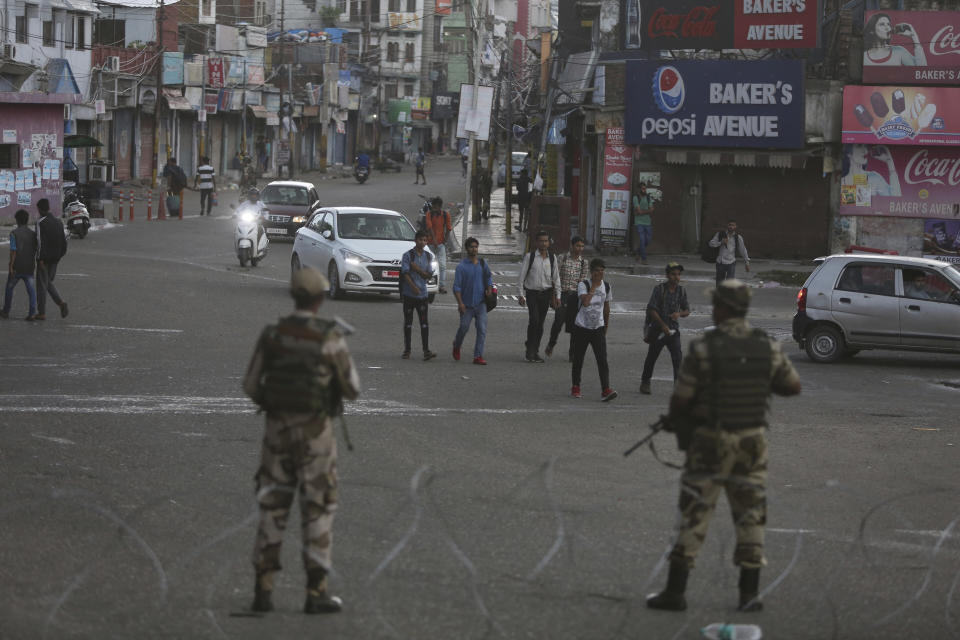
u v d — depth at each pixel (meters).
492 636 10.63
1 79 78.31
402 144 197.12
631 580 12.52
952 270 32.66
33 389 23.22
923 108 58.88
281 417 10.87
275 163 143.62
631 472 17.95
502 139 121.62
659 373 30.06
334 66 157.50
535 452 19.27
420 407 23.22
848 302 33.06
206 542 13.46
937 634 11.14
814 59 63.34
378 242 44.66
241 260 53.09
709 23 62.69
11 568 12.27
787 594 12.27
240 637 10.42
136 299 39.59
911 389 28.42
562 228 60.56
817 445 20.77
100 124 101.88
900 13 58.84
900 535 14.82
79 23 95.94
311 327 10.87
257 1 156.62
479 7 62.41
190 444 18.81
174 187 82.00
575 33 76.56
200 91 118.62
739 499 11.48
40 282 34.03
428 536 13.96
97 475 16.52
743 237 62.81
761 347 11.30
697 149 62.50
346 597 11.62
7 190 69.31
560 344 35.12
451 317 40.28
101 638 10.34
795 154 60.81
